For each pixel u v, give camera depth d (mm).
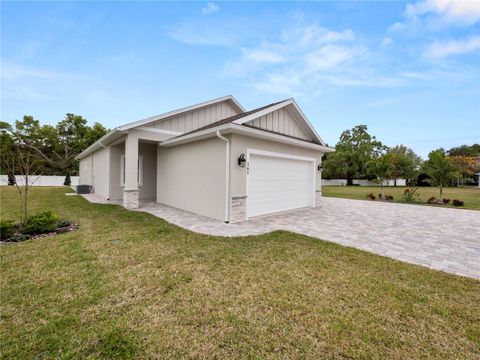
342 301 3100
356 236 6301
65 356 2135
